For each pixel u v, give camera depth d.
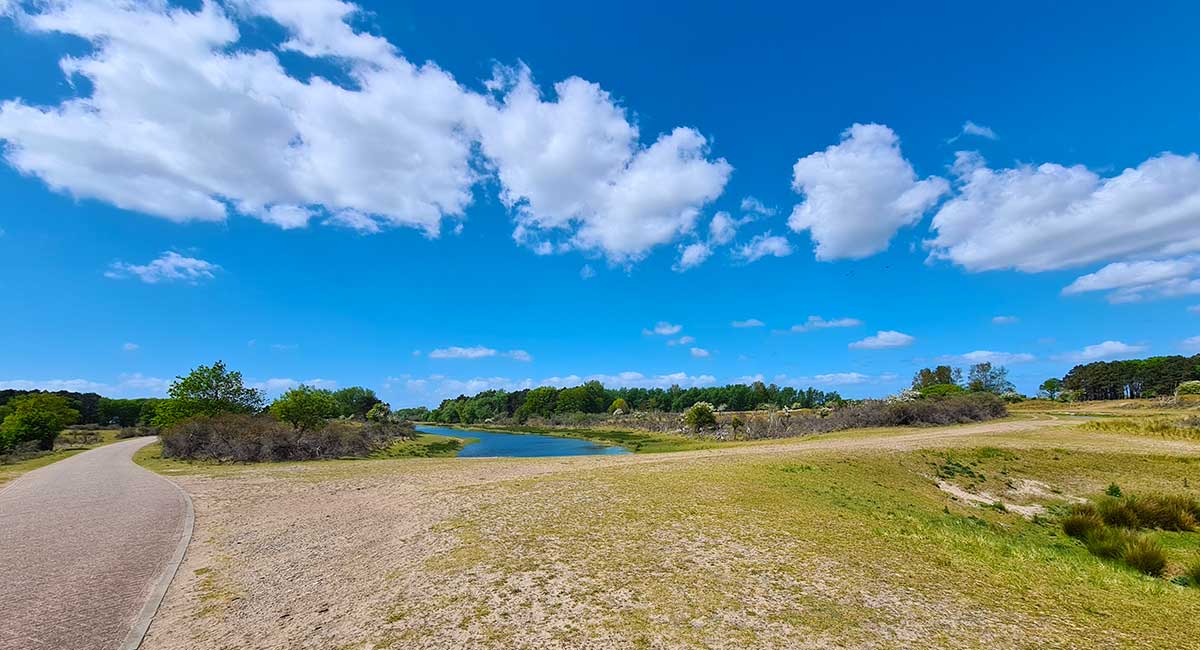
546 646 5.29
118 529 11.31
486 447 51.69
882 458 20.33
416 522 10.91
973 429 34.12
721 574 7.29
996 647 5.32
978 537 10.63
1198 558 10.59
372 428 57.66
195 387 43.47
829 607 6.21
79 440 58.88
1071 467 20.92
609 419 91.56
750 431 46.72
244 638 5.75
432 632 5.64
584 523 10.23
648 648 5.23
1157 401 62.03
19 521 12.34
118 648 5.57
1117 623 6.00
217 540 10.30
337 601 6.70
